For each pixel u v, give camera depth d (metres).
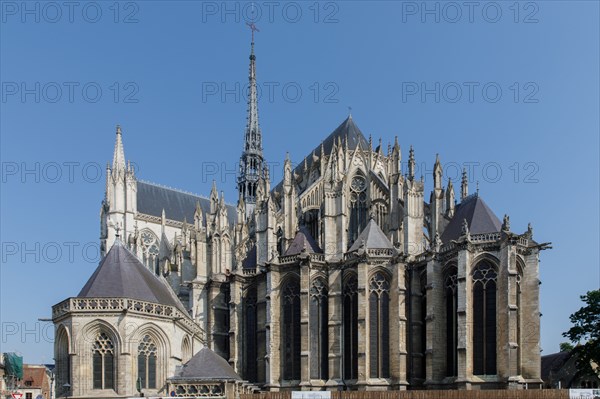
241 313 81.44
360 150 91.12
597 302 75.88
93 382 54.81
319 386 72.88
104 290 57.12
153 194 126.94
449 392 61.47
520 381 63.03
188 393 58.50
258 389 73.50
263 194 87.12
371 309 73.12
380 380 70.81
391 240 82.06
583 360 76.69
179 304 70.31
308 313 73.94
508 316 64.06
